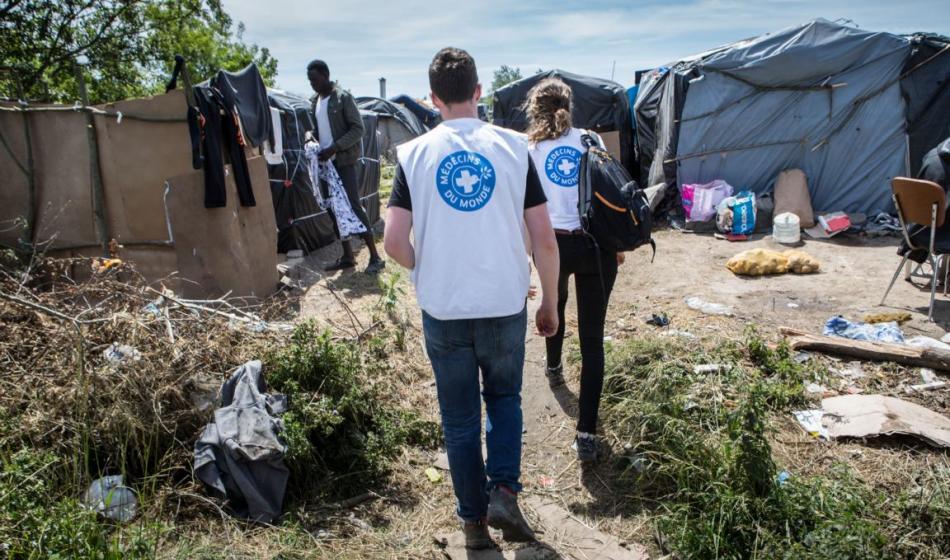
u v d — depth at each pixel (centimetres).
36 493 225
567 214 285
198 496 249
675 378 330
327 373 319
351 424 305
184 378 295
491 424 234
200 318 345
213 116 463
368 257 680
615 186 274
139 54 1294
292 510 260
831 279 552
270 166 650
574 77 919
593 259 283
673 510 252
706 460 264
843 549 211
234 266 494
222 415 269
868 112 745
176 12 1334
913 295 498
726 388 333
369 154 834
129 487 252
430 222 208
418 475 296
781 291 524
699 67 771
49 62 1128
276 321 453
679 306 493
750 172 795
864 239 699
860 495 248
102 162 461
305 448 269
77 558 201
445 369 222
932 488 251
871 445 289
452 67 210
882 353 368
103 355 292
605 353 374
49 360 297
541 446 320
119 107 453
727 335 422
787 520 231
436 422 332
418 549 246
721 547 228
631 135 950
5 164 465
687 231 766
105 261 434
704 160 799
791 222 689
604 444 312
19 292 355
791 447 293
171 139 459
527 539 240
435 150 207
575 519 264
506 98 929
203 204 471
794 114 766
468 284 207
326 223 733
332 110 578
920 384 345
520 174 212
